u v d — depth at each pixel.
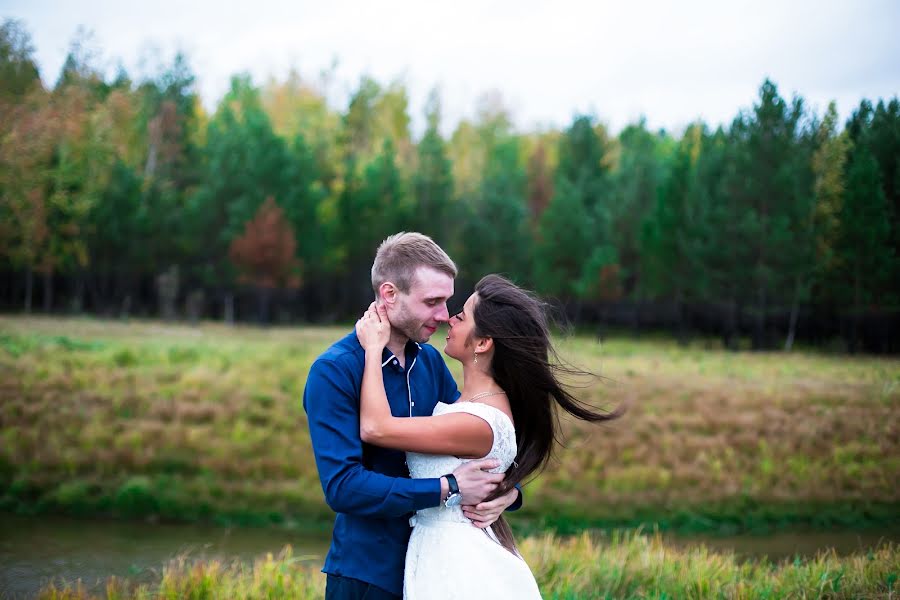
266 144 35.81
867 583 5.02
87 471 10.69
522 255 36.56
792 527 9.81
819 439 11.87
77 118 29.31
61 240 30.20
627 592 5.19
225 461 11.10
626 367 17.30
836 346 17.64
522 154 50.91
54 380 13.75
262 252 32.81
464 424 2.86
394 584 2.94
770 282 20.05
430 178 38.09
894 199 16.56
